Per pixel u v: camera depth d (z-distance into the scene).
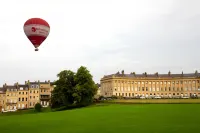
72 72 122.12
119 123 43.00
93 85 117.94
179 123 40.53
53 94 121.00
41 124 45.97
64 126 41.59
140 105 98.50
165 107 81.19
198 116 50.78
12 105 164.50
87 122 46.38
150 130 34.06
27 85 172.38
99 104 115.88
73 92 115.81
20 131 37.38
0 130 39.34
